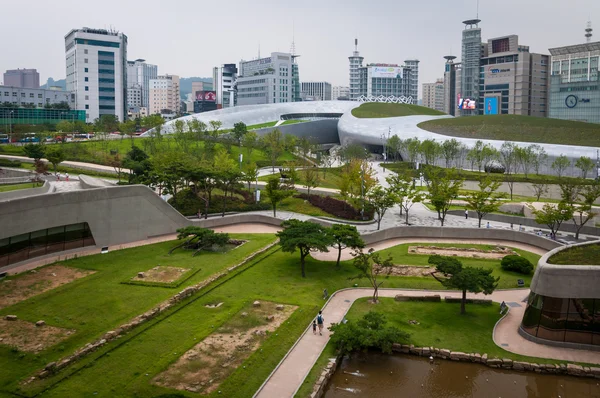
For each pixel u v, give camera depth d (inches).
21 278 2178.9
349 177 3914.9
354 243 2412.6
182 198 3772.1
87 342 1594.5
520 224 3720.5
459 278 1914.4
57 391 1338.6
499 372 1594.5
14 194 2812.5
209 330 1731.1
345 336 1626.5
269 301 2026.3
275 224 3420.3
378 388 1498.5
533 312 1777.8
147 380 1405.0
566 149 5625.0
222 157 4266.7
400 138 6924.2
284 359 1579.7
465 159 6181.1
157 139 6077.8
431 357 1656.0
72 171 4571.9
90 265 2388.0
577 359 1641.2
